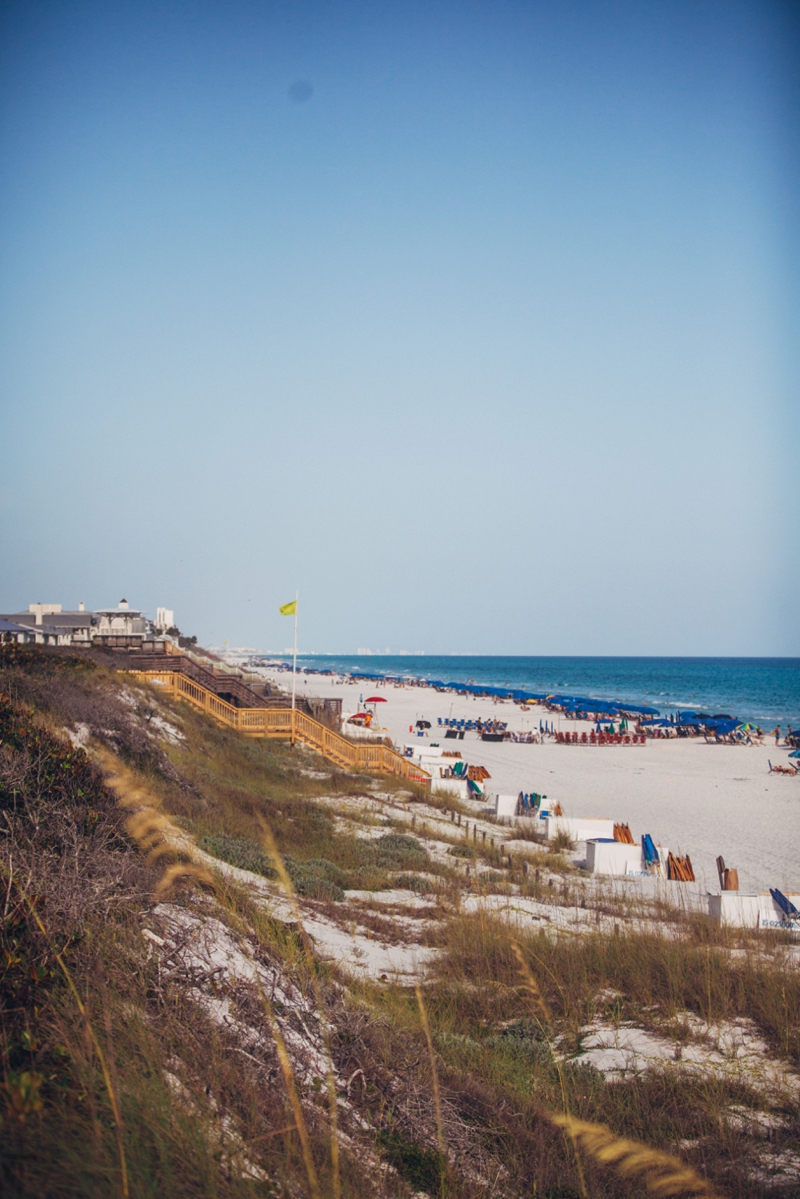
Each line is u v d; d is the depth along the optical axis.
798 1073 5.82
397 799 21.97
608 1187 4.20
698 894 15.04
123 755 14.51
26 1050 3.56
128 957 4.84
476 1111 4.98
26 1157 2.78
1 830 5.97
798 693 127.69
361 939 8.70
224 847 10.86
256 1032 4.80
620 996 7.54
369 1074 4.93
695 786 35.22
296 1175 3.46
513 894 12.52
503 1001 7.22
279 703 31.86
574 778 37.22
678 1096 5.36
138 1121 3.29
